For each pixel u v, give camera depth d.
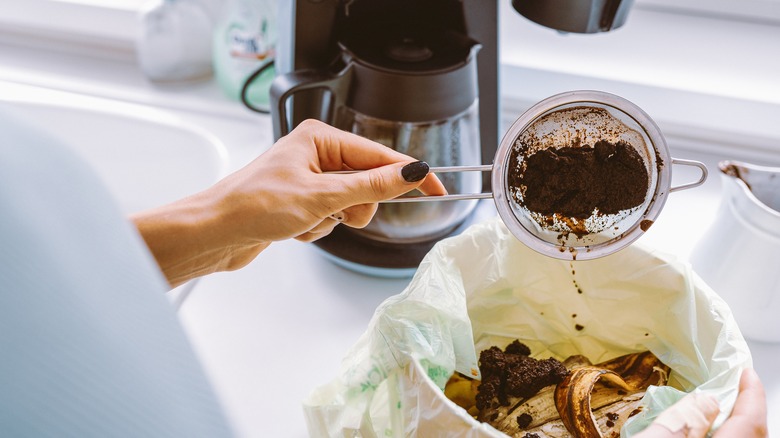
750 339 0.56
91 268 0.24
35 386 0.21
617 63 0.74
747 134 0.70
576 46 0.76
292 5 0.57
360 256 0.59
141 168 0.74
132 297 0.24
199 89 0.77
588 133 0.46
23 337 0.21
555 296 0.53
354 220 0.53
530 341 0.55
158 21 0.74
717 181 0.69
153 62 0.75
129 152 0.74
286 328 0.56
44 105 0.73
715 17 0.78
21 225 0.22
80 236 0.24
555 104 0.44
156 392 0.23
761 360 0.55
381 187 0.46
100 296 0.23
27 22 0.80
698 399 0.41
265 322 0.57
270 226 0.47
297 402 0.52
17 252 0.21
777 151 0.71
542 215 0.47
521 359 0.51
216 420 0.25
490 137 0.63
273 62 0.70
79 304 0.22
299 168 0.48
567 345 0.55
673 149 0.72
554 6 0.54
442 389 0.47
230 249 0.49
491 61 0.60
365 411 0.46
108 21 0.78
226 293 0.59
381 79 0.54
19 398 0.21
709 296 0.48
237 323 0.56
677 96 0.70
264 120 0.73
